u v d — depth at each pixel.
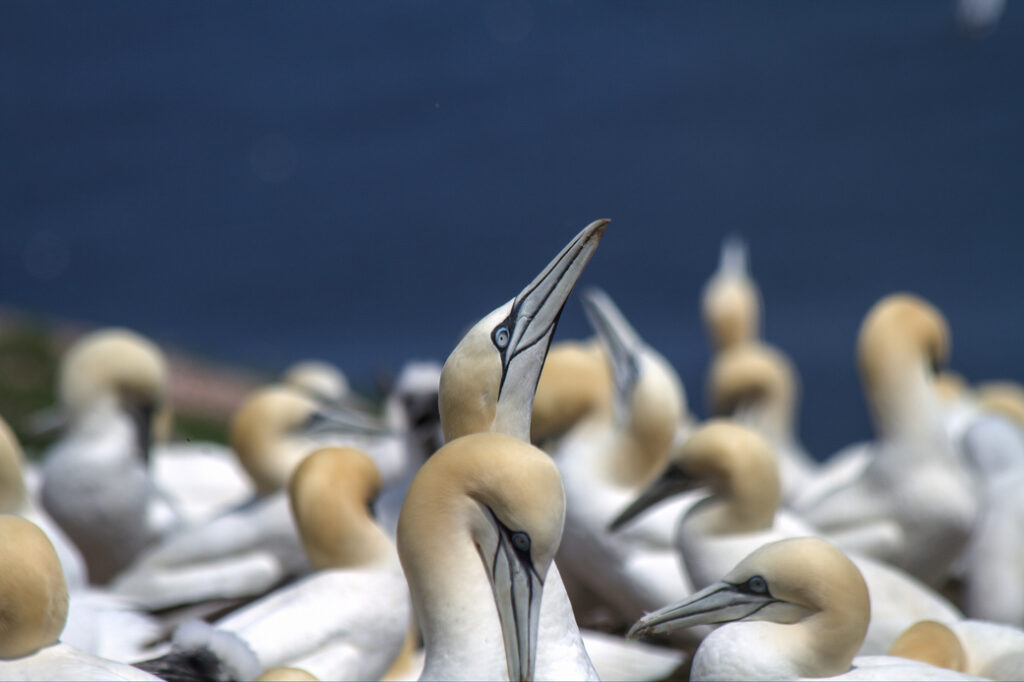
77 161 60.78
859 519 11.70
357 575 9.01
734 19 73.44
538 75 69.06
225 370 26.33
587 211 52.62
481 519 6.30
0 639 6.38
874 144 56.66
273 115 65.50
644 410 11.22
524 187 55.75
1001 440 12.57
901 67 64.44
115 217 54.50
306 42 75.88
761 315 39.94
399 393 13.64
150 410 12.74
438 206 54.06
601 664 8.86
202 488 14.25
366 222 53.16
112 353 12.53
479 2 81.06
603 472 11.29
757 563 7.59
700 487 9.59
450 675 6.25
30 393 21.09
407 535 6.38
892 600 9.45
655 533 10.81
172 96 68.12
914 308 11.95
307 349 42.38
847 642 7.36
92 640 8.57
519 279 47.69
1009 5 67.38
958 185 51.34
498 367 7.21
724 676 7.40
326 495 9.12
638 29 74.44
